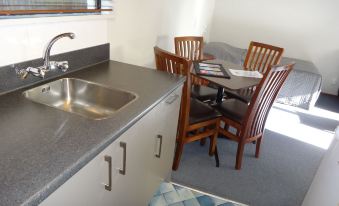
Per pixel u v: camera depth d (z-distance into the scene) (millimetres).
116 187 1059
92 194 895
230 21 4988
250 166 2299
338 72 4492
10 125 906
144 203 1465
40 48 1309
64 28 1432
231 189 1995
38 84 1293
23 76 1194
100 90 1377
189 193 1906
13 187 632
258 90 1906
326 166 1358
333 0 4211
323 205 1288
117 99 1346
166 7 2736
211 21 5047
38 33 1277
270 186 2072
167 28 2893
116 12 1857
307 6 4391
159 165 1569
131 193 1237
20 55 1210
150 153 1354
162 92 1312
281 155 2512
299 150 2627
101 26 1732
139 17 2215
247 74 2289
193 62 2508
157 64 2023
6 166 702
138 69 1688
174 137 1743
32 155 755
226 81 2070
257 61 3018
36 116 981
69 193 766
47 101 1338
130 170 1151
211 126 2285
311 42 4551
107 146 896
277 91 2125
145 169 1340
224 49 4020
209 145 2557
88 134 884
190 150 2447
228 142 2658
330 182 1270
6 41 1127
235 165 2244
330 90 4641
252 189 2020
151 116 1235
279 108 3717
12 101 1094
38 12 1224
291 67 1983
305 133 3006
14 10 1107
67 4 1423
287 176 2211
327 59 4523
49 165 719
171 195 1873
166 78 1545
